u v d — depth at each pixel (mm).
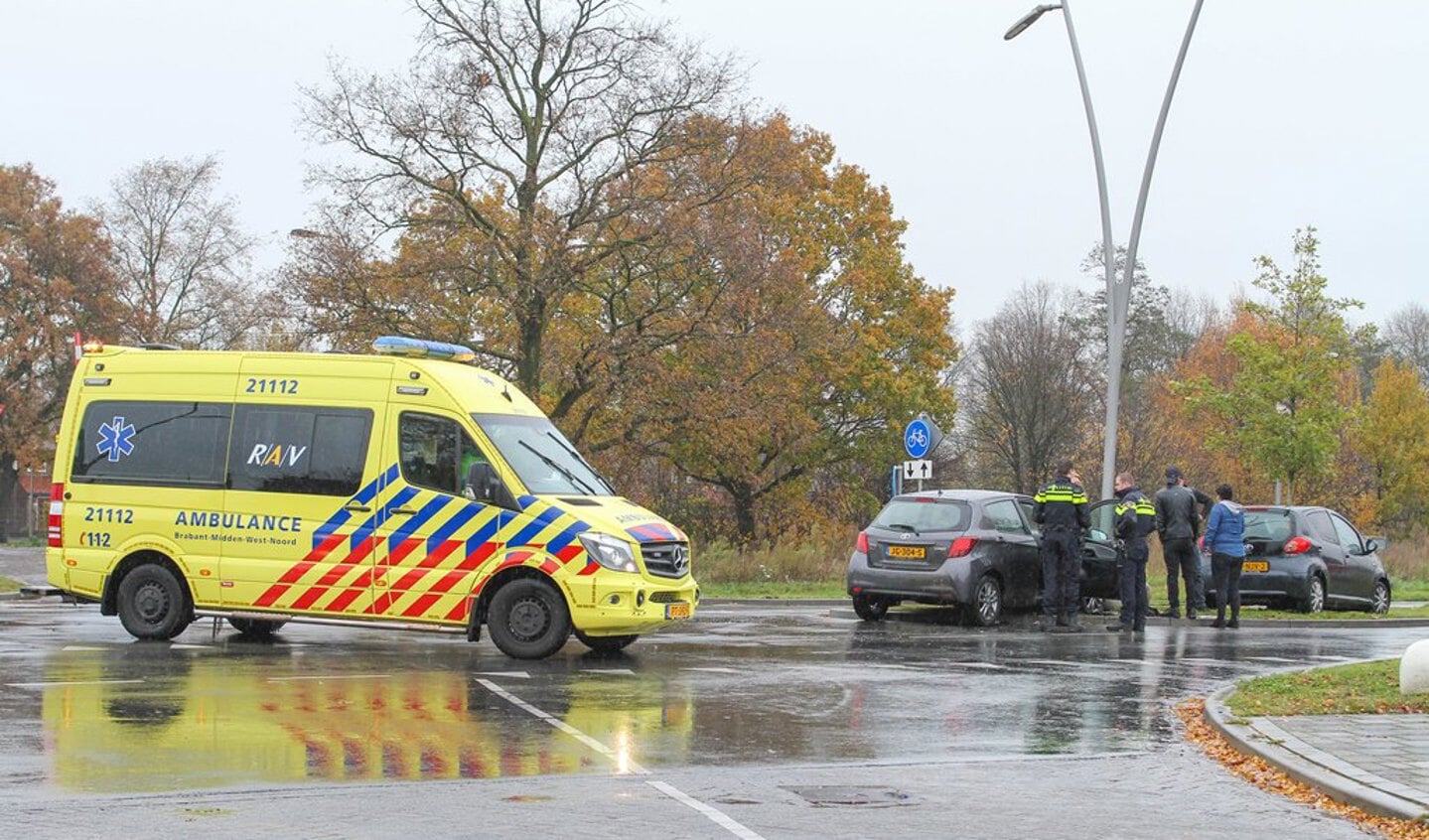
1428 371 90562
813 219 57125
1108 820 8406
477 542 15680
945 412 60438
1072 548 20938
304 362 16547
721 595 29219
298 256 40219
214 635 17375
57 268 64375
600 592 15375
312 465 16234
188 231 65000
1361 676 14391
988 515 21609
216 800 8422
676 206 41281
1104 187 26500
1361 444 54469
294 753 9922
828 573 33062
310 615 16125
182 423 16734
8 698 12203
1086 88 26688
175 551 16547
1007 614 23312
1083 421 68438
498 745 10375
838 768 9828
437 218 39469
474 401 16156
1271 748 10383
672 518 52781
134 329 63406
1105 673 15547
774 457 56094
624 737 10828
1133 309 79750
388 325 39844
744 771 9609
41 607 22625
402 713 11727
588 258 40625
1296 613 24922
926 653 17188
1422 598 32969
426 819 8031
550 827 7898
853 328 56438
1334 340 42000
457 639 17688
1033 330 69375
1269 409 42438
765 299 46438
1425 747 10406
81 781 8883
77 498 16938
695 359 44625
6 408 62719
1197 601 23391
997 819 8352
